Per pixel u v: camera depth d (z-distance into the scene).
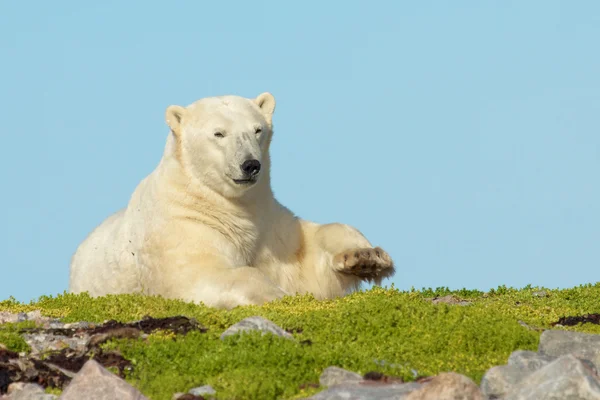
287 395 16.77
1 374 18.66
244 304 26.31
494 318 22.28
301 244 30.44
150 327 21.62
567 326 23.69
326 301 25.89
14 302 26.64
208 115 28.80
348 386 16.12
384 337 21.23
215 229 28.58
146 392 17.34
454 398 14.66
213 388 17.17
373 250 28.70
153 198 28.88
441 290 29.56
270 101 30.31
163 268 28.06
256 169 27.80
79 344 20.86
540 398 15.01
